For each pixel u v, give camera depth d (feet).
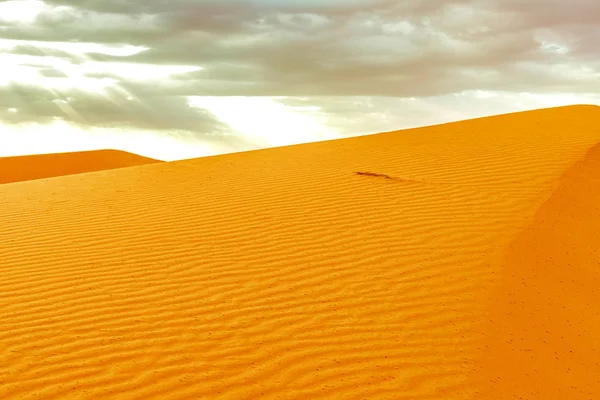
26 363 22.00
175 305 26.61
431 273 29.43
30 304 26.61
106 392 20.53
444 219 35.63
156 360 22.50
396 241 32.91
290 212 38.01
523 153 48.37
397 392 21.38
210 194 43.27
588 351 25.13
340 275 29.35
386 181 43.32
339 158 52.11
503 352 24.13
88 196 45.24
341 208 38.19
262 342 23.91
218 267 30.42
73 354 22.68
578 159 45.98
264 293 27.71
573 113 62.39
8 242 34.73
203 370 22.02
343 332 24.73
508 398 21.66
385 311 26.30
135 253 32.42
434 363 23.13
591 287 30.09
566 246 33.32
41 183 52.34
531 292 28.45
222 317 25.64
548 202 37.99
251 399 20.58
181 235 34.99
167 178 49.88
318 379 21.81
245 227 35.81
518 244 32.40
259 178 46.91
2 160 146.30
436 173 44.83
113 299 27.12
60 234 35.91
